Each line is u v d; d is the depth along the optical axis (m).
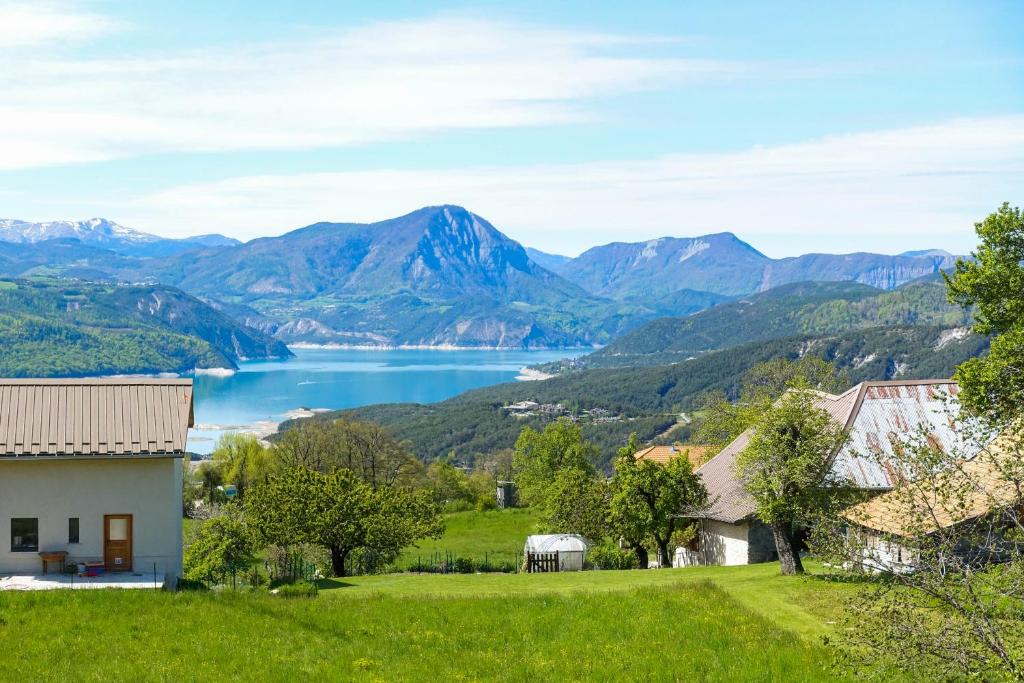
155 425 40.91
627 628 32.38
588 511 60.72
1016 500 19.98
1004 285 41.62
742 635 30.81
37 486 39.75
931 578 19.33
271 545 54.44
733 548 50.78
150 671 27.22
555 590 40.12
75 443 39.66
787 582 38.50
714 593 36.50
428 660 29.36
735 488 52.56
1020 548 20.28
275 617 33.56
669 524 54.50
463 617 34.12
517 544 73.44
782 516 40.06
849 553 21.30
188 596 35.12
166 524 40.47
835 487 39.91
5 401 40.75
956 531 20.08
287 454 105.75
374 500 54.88
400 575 51.22
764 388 86.69
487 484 127.69
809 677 26.72
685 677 27.67
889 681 21.86
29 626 30.47
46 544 39.75
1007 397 31.33
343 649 30.33
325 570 56.53
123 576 39.47
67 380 42.38
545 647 30.75
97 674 26.67
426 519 60.03
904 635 19.56
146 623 31.55
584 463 105.06
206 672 27.41
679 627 32.06
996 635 18.55
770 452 40.16
